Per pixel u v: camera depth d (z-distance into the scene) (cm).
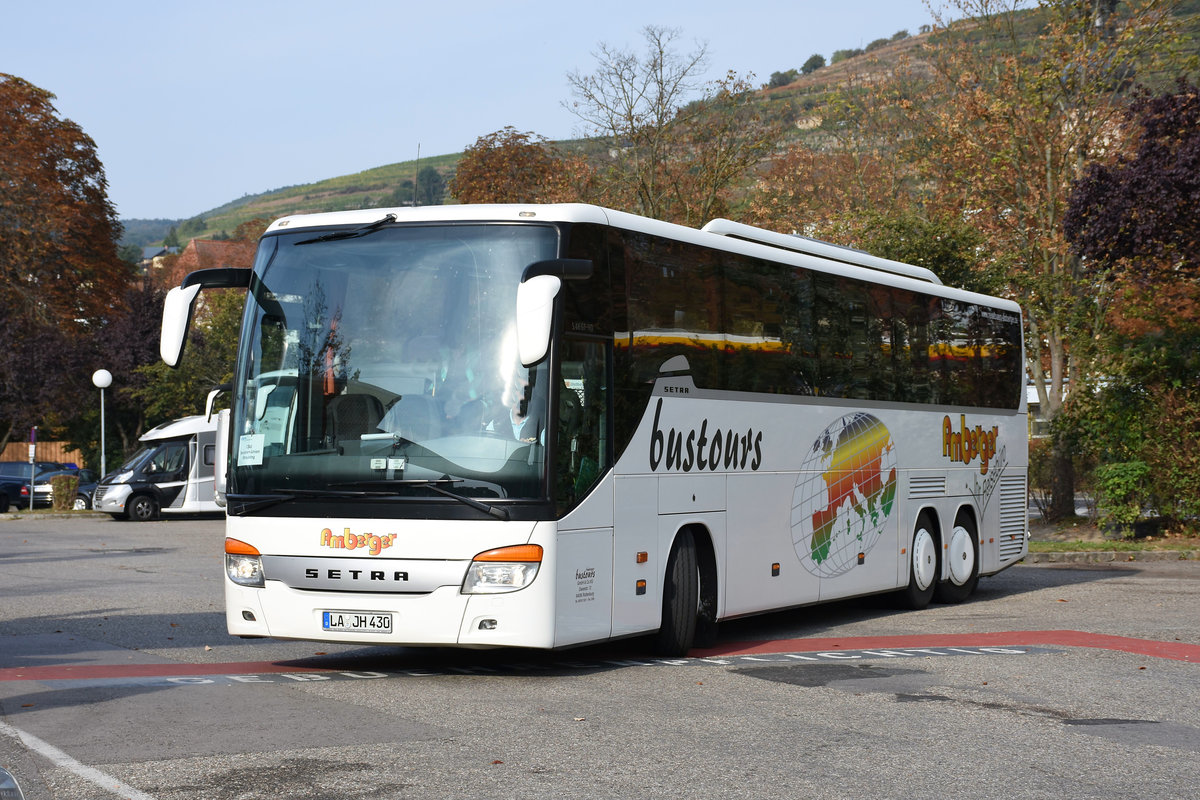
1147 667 1037
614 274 1033
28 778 643
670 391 1098
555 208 994
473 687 943
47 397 4881
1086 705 868
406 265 988
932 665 1054
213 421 3819
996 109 2953
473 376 954
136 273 6031
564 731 770
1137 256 2464
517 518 928
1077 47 2859
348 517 949
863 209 3262
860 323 1441
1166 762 697
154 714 823
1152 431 2483
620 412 1028
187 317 1018
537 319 882
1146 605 1530
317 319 996
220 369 5319
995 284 2822
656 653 1109
